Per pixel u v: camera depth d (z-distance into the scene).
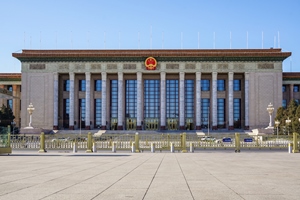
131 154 40.19
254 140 58.94
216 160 29.72
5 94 42.41
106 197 11.88
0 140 39.16
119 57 107.50
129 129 113.81
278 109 96.44
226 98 112.81
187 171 20.22
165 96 109.00
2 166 23.34
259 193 12.66
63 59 108.81
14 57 108.50
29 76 109.50
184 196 12.10
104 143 56.62
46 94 109.06
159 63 108.25
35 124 108.69
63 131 104.50
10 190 13.25
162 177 17.33
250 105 107.25
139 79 108.00
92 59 108.31
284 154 39.47
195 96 113.19
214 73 107.81
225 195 12.28
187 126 114.00
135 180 16.19
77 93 114.31
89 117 108.56
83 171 20.11
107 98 113.56
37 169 21.20
